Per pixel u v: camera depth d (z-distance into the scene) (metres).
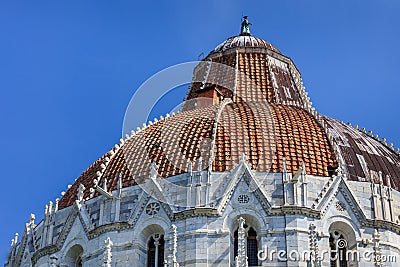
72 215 89.56
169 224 82.75
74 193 94.50
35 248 93.62
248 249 81.12
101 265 83.31
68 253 88.38
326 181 84.75
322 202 82.88
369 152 92.12
